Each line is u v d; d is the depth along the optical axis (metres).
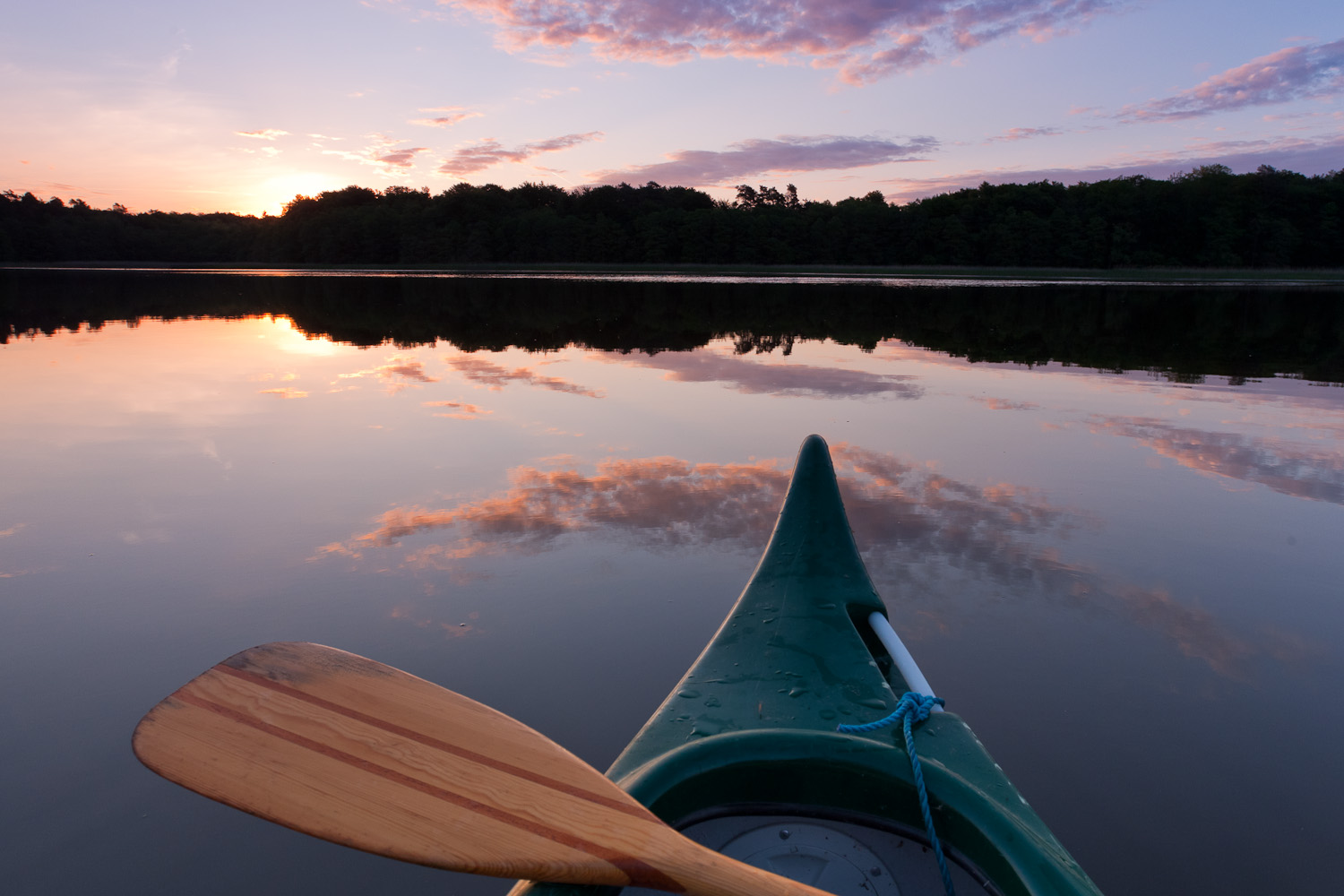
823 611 1.98
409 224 65.31
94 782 1.83
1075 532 3.35
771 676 1.73
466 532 3.31
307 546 3.16
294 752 1.26
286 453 4.46
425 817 1.15
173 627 2.51
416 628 2.53
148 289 23.33
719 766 1.35
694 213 62.91
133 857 1.64
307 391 6.32
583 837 1.11
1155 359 8.59
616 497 3.73
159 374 7.15
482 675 2.28
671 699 1.65
